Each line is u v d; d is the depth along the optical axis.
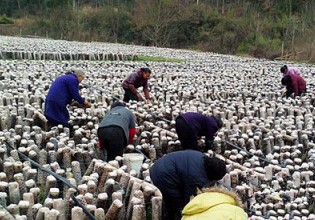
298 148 9.93
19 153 8.40
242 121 11.34
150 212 6.87
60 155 8.35
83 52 26.22
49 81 14.88
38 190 6.88
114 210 6.43
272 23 48.22
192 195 5.86
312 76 22.08
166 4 52.59
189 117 8.02
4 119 10.12
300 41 39.78
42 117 10.20
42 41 37.78
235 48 46.41
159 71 19.97
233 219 4.46
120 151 8.12
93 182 6.95
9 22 61.16
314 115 13.29
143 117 11.16
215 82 17.34
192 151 6.20
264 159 9.20
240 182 7.96
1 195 6.62
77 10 58.16
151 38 50.81
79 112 10.95
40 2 67.38
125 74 18.23
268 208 7.29
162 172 6.14
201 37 49.88
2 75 15.77
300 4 51.31
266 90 16.09
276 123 11.56
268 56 39.62
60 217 6.52
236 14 52.66
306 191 7.86
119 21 53.19
